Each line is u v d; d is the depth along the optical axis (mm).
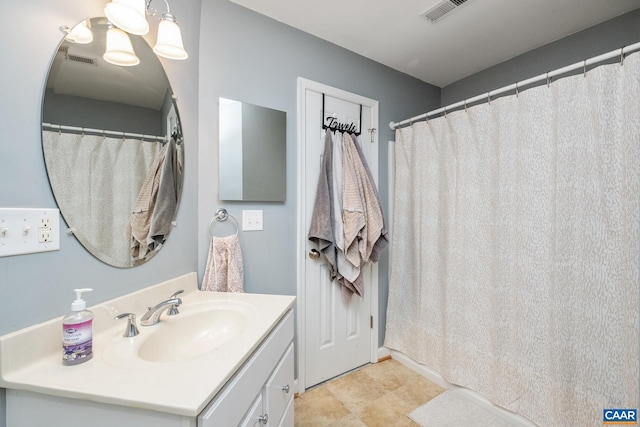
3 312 644
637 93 1064
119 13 792
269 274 1608
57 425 623
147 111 1062
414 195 1970
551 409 1297
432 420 1479
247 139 1505
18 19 675
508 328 1467
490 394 1525
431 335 1847
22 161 684
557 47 1800
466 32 1731
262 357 873
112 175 922
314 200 1761
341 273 1733
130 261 983
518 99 1421
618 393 1113
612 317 1130
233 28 1479
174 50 1005
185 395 572
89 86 848
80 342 698
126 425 586
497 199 1508
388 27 1681
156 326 925
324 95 1797
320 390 1738
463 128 1658
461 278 1671
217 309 1088
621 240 1110
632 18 1511
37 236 709
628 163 1090
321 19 1615
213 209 1425
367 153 2002
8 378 627
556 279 1281
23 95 686
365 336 2020
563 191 1255
